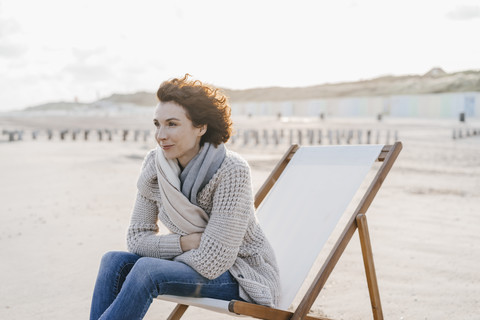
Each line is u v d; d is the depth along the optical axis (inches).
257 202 107.2
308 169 107.1
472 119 3403.1
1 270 157.3
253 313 74.2
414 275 151.3
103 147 845.8
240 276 81.4
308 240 93.0
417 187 347.6
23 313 122.0
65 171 456.1
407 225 223.1
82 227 221.9
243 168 80.8
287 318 79.6
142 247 82.5
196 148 82.9
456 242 191.5
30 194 321.4
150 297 73.5
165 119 79.1
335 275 153.6
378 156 99.6
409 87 6530.5
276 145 1007.6
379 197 303.9
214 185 80.0
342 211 93.2
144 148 820.6
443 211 257.1
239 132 1341.0
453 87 5925.2
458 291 136.4
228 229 78.2
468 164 557.9
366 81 7746.1
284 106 5856.3
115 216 247.9
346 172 100.6
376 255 174.2
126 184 369.1
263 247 85.7
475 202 285.4
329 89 7677.2
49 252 179.6
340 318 119.8
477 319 116.8
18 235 206.2
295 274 88.6
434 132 1489.9
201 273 77.4
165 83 81.4
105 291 79.0
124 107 7628.0
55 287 141.6
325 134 1445.6
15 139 1120.2
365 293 136.9
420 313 121.3
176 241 80.3
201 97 79.4
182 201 79.8
